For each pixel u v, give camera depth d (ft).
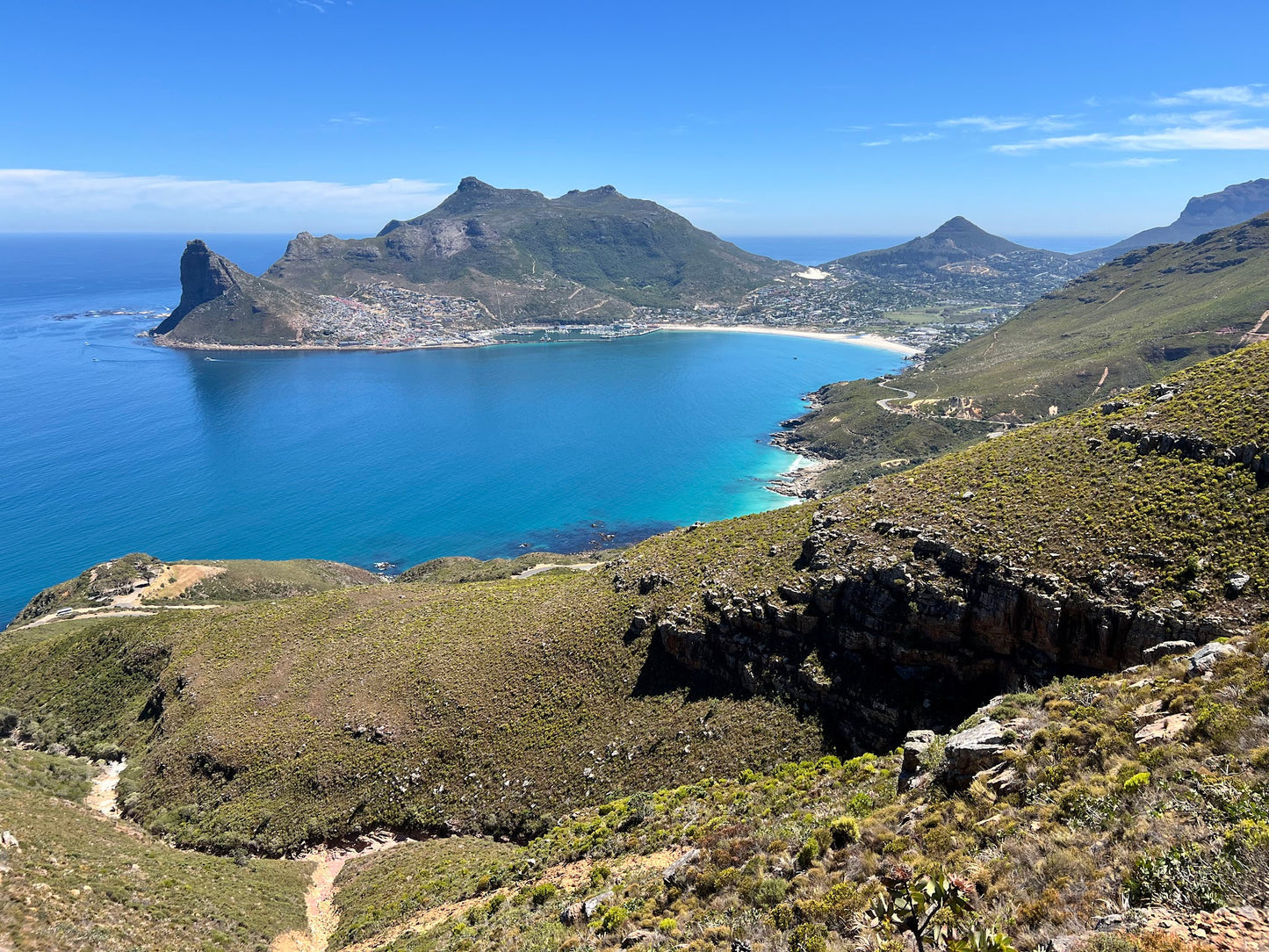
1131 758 60.85
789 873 71.15
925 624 136.46
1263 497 119.75
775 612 157.17
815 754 137.69
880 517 167.12
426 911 118.52
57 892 107.86
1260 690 60.39
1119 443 154.92
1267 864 38.40
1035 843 54.70
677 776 144.25
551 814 147.95
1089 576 122.83
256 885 139.13
